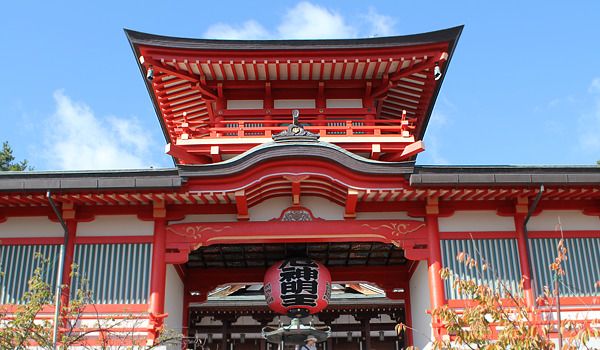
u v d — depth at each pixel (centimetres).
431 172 1805
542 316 1833
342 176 1833
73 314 1709
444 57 2348
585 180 1794
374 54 2358
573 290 1881
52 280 1875
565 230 1952
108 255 1906
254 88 2520
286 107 2517
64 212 1919
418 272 2161
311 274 1984
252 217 1955
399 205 1955
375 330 2764
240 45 2333
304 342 1859
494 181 1792
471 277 1891
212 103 2569
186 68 2420
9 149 4956
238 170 1797
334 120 2470
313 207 1969
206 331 2752
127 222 1942
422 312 2097
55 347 1413
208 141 2295
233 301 2706
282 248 2188
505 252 1919
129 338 1786
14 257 1906
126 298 1861
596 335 1184
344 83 2514
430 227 1930
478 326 1291
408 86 2606
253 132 2445
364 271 2377
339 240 1939
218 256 2253
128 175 1788
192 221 1950
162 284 1872
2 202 1864
